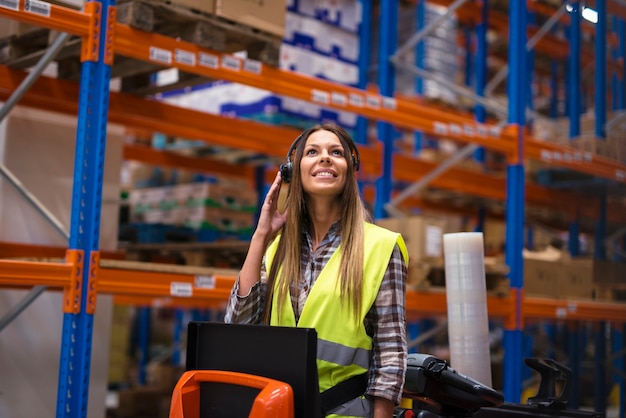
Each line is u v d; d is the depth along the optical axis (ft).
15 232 16.65
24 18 12.89
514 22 20.76
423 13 30.35
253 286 9.04
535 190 26.94
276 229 9.30
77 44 15.39
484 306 12.14
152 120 19.77
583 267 23.07
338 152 9.04
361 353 8.48
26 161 16.99
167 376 27.22
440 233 19.51
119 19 14.40
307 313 8.48
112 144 18.53
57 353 17.26
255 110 22.31
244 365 7.90
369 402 8.43
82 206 13.61
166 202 22.95
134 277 14.52
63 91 16.83
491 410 11.14
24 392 16.70
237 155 26.13
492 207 32.48
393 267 8.55
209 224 21.62
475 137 19.72
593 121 26.43
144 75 18.17
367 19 25.08
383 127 22.45
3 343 16.51
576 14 27.17
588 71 32.24
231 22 15.37
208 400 8.00
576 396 26.58
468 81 34.53
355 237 8.63
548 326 33.35
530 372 28.37
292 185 9.14
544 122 27.78
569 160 22.39
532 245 32.55
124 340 32.60
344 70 23.93
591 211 27.61
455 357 12.09
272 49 16.17
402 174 25.05
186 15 14.56
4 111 14.61
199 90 24.27
